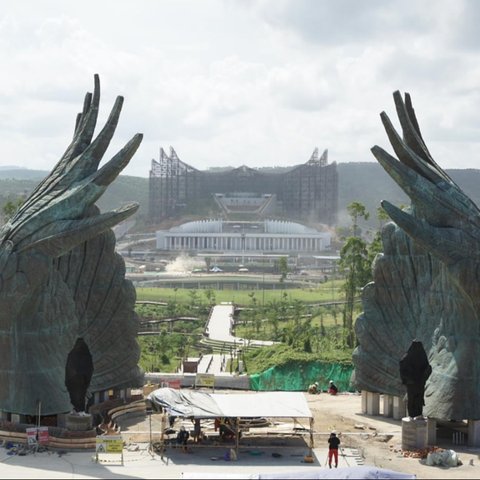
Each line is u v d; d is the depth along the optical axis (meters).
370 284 101.94
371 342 101.69
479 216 92.06
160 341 183.50
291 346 158.00
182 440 87.94
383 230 100.62
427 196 91.44
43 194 93.12
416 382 96.56
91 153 94.88
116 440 82.88
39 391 90.06
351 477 66.25
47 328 91.38
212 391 122.00
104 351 100.88
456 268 88.25
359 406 110.75
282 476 66.88
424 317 96.50
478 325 89.62
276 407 88.00
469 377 88.94
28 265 88.94
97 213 94.25
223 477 66.81
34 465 81.06
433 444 90.19
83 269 98.19
